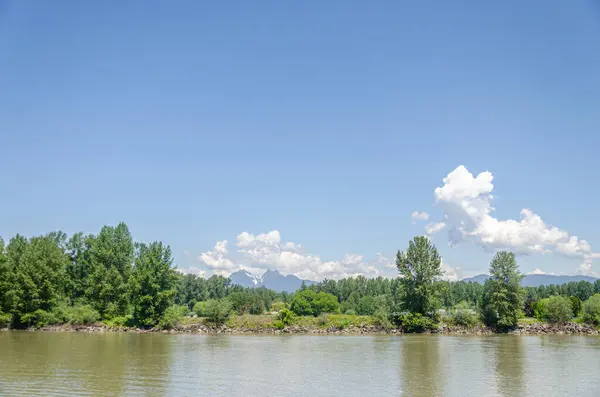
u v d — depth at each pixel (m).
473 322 126.81
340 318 130.62
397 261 129.62
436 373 55.56
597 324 128.12
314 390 45.25
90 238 140.50
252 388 45.69
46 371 53.97
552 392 45.22
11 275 119.75
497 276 128.00
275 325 126.06
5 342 88.25
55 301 123.69
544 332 124.44
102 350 76.38
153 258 124.44
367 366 61.09
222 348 82.56
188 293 191.62
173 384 47.06
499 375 54.41
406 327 125.62
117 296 130.25
